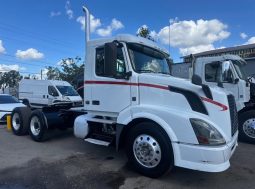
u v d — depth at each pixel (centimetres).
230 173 534
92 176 507
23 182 475
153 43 600
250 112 793
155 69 591
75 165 569
